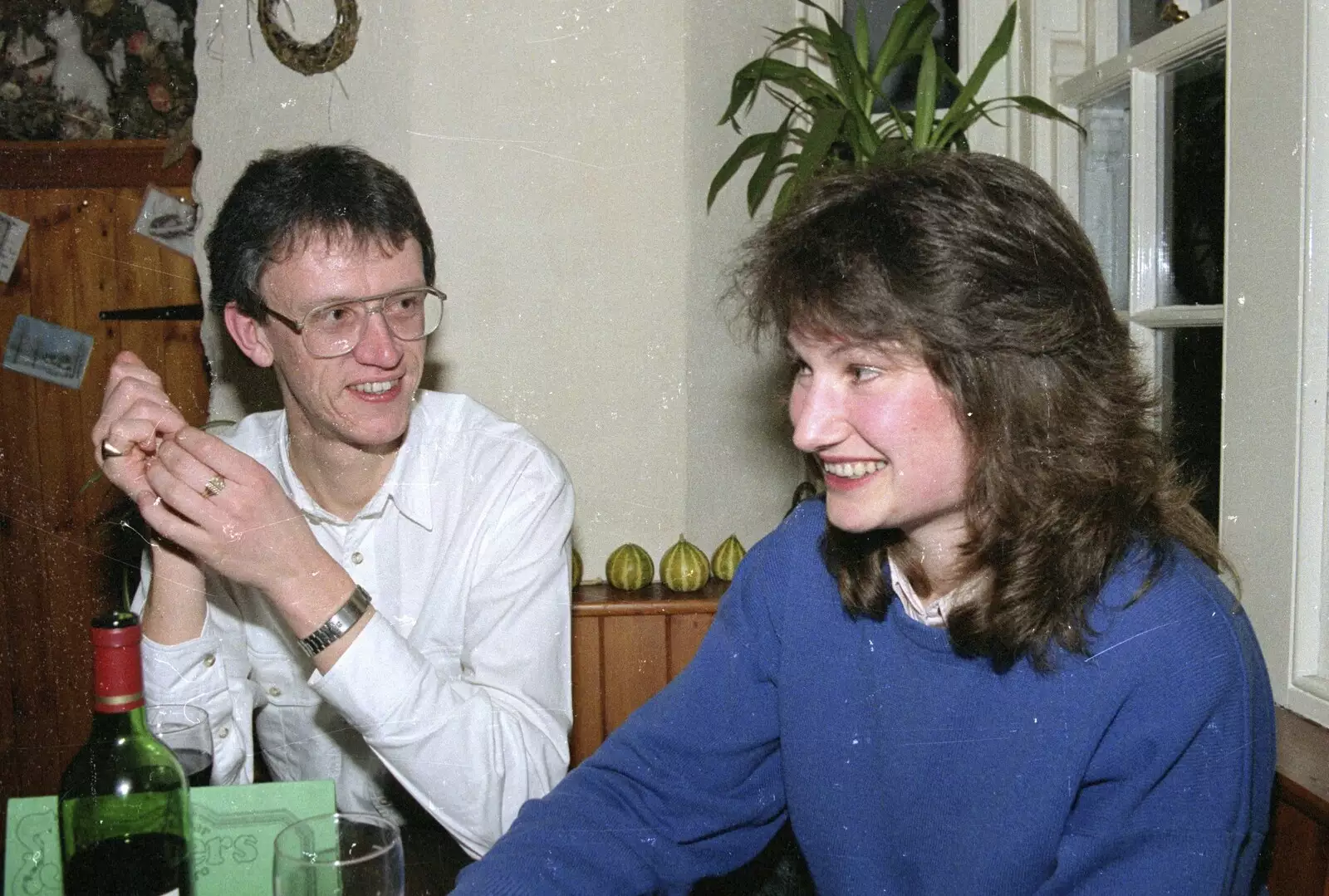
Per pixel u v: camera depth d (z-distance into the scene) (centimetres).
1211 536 85
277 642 101
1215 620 76
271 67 160
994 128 177
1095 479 75
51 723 128
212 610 98
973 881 82
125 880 69
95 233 153
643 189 170
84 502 135
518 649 105
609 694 164
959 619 79
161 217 155
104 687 68
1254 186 114
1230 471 120
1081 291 73
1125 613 76
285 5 159
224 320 102
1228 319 119
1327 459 108
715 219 173
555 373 171
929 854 85
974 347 70
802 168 149
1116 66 147
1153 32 146
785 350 78
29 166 152
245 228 94
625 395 172
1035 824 79
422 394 115
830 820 91
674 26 168
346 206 93
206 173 158
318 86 161
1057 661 78
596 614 162
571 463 173
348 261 94
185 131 157
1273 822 99
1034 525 75
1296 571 111
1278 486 112
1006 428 72
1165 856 74
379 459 106
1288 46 107
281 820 75
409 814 100
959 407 71
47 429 144
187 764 80
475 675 104
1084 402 74
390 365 97
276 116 161
